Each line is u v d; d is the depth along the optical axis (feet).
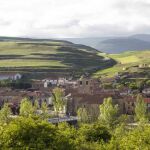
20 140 196.34
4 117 574.15
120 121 627.87
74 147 215.92
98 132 304.91
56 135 206.80
